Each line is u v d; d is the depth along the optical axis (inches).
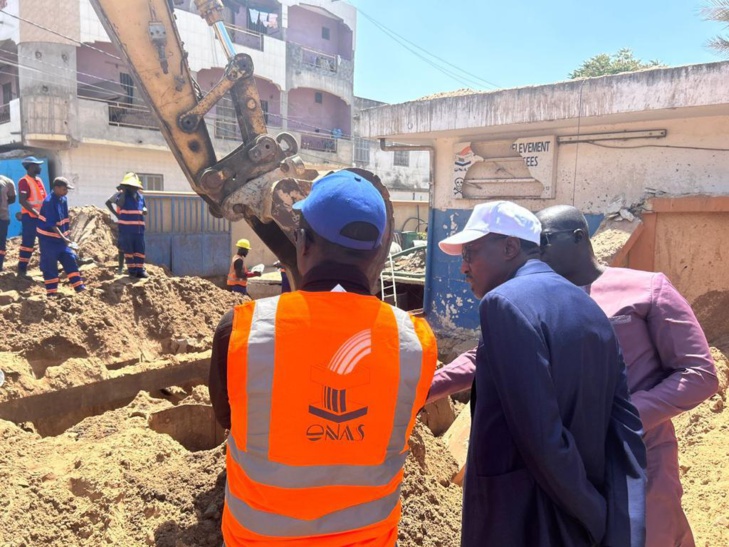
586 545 64.1
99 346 240.8
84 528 110.0
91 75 729.0
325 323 55.7
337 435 55.1
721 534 141.2
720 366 230.5
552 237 89.0
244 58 177.6
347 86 1075.3
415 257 499.8
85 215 483.5
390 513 59.9
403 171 1182.9
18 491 117.0
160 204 522.9
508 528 65.6
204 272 553.6
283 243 181.8
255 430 55.0
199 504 117.1
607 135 327.9
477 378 71.1
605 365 67.5
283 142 183.3
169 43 178.7
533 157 354.0
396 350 57.6
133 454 134.4
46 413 194.4
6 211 350.9
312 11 1039.6
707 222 294.2
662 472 87.4
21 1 646.5
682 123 302.2
